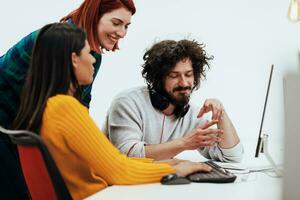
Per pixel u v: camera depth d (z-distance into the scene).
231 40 2.75
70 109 1.28
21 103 1.38
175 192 1.25
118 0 1.80
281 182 0.93
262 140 1.50
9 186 1.59
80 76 1.42
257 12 2.70
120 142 1.74
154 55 1.81
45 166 1.15
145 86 1.93
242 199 1.18
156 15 2.81
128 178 1.34
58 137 1.28
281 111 0.92
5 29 2.96
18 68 1.67
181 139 1.71
